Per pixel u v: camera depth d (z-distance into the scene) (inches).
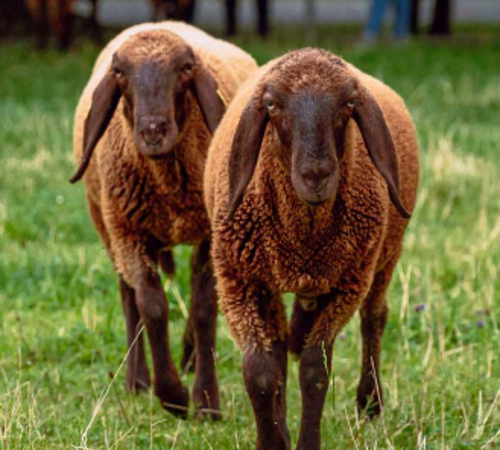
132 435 407.2
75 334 526.3
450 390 447.8
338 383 467.8
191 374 508.7
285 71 351.9
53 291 582.9
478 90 1162.6
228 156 378.9
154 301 450.0
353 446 399.9
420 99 1105.4
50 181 799.1
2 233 676.7
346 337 509.0
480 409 413.1
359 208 372.2
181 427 432.1
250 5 2365.9
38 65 1328.7
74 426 418.6
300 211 362.9
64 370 486.6
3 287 597.0
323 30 1777.8
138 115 434.9
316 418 370.6
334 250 372.2
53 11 1412.4
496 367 474.0
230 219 366.3
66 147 890.7
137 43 449.4
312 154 338.3
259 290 380.5
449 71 1278.3
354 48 1450.5
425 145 857.5
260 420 370.6
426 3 2491.4
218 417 449.7
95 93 451.8
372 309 443.5
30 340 524.4
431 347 480.7
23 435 393.7
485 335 501.7
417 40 1617.9
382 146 356.5
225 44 537.6
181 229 465.1
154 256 468.1
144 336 493.4
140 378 486.6
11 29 1596.9
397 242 426.3
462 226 698.2
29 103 1096.2
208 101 449.4
